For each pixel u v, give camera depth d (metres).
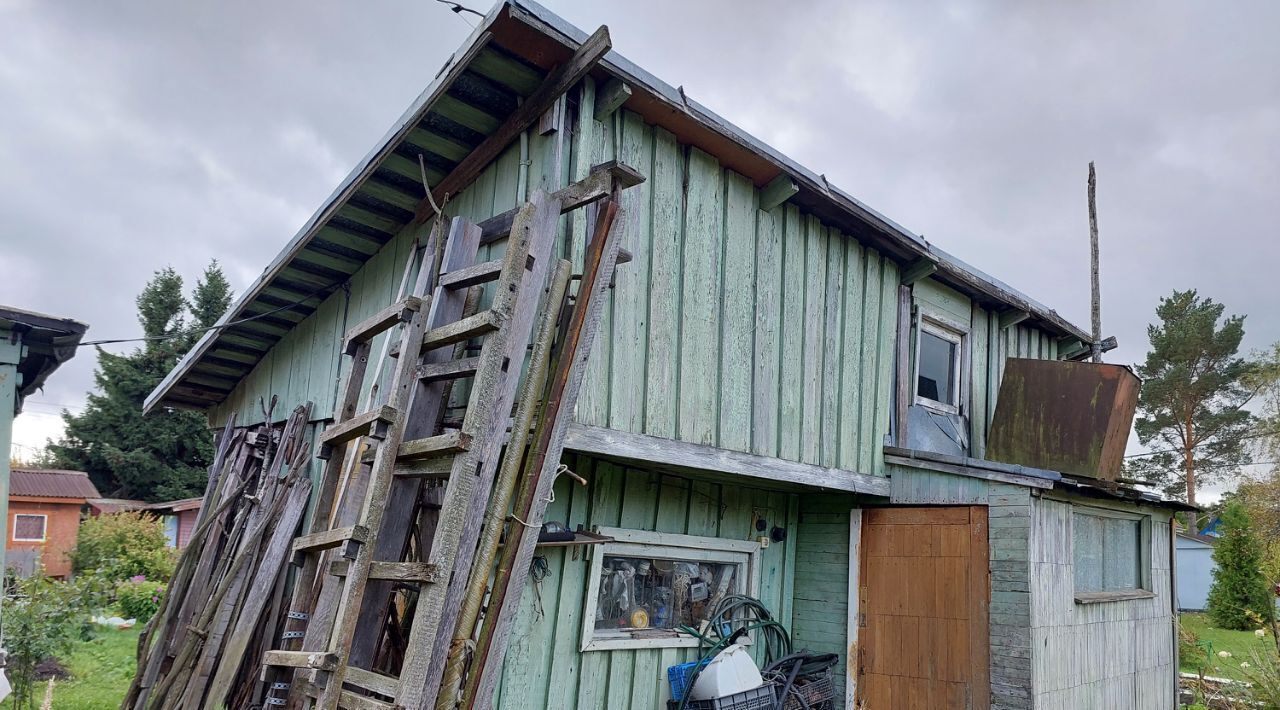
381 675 3.11
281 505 5.76
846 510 6.57
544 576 4.73
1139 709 7.17
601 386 4.30
